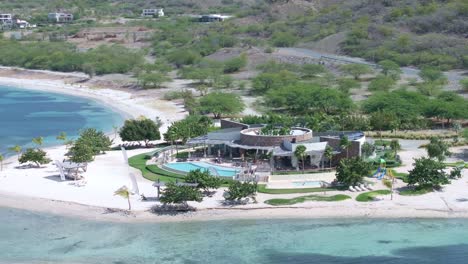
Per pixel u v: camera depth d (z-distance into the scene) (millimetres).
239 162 126250
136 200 104375
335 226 92688
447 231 90250
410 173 107750
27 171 125500
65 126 187625
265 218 96125
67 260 82188
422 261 80750
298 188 108062
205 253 83750
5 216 99562
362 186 107125
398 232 90188
